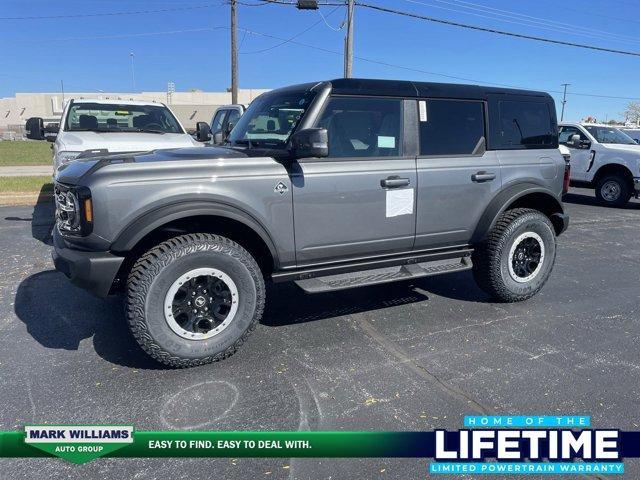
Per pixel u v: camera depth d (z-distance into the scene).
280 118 4.14
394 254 4.45
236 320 3.72
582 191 15.27
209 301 3.64
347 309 4.88
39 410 3.09
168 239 3.58
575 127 13.05
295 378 3.52
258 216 3.71
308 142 3.55
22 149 35.97
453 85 4.64
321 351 3.95
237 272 3.66
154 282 3.41
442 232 4.58
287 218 3.83
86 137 7.53
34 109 73.44
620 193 12.03
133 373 3.56
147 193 3.39
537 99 5.11
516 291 5.00
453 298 5.24
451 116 4.57
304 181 3.86
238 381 3.47
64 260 3.49
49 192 11.86
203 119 58.84
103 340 4.08
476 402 3.25
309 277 4.08
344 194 4.02
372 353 3.93
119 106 8.76
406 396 3.31
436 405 3.21
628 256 7.24
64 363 3.69
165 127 8.77
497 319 4.67
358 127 4.12
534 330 4.43
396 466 2.66
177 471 2.59
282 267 3.98
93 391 3.32
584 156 12.66
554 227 5.43
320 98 3.95
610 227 9.55
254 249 4.06
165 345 3.49
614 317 4.79
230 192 3.60
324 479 2.55
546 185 5.08
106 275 3.38
